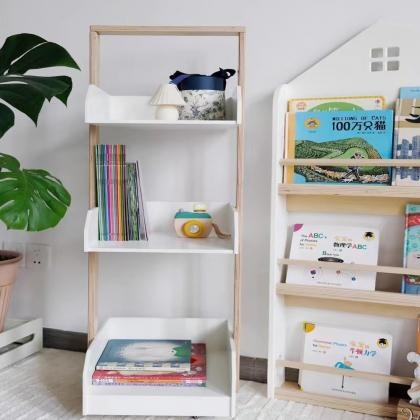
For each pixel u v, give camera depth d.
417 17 1.50
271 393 1.58
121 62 1.80
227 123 1.49
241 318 1.74
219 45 1.72
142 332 1.72
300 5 1.62
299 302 1.62
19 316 2.02
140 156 1.81
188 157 1.78
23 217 1.36
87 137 1.88
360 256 1.53
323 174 1.56
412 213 1.48
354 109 1.54
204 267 1.79
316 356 1.57
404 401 1.44
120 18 1.80
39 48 1.59
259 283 1.72
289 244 1.65
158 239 1.63
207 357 1.65
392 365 1.56
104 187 1.61
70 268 1.94
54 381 1.67
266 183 1.69
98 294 1.90
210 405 1.42
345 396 1.54
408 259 1.48
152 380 1.48
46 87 1.47
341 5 1.58
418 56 1.48
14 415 1.45
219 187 1.75
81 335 1.93
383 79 1.52
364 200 1.55
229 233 1.67
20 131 1.95
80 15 1.84
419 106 1.46
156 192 1.81
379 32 1.51
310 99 1.58
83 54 1.85
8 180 1.39
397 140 1.48
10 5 1.92
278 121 1.53
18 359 1.83
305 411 1.50
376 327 1.57
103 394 1.42
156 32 1.54
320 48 1.61
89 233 1.49
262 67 1.67
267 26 1.66
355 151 1.53
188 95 1.59
